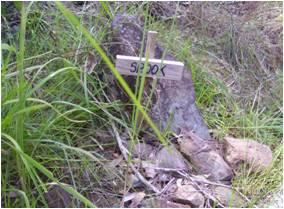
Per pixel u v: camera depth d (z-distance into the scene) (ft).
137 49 4.76
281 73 6.26
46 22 4.80
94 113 4.31
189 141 4.58
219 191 4.19
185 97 4.85
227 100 5.48
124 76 4.66
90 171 3.92
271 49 6.55
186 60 5.58
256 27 6.76
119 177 4.04
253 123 5.21
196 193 4.06
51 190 3.67
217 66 6.07
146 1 5.99
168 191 4.09
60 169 3.84
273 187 4.46
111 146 4.36
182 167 4.32
